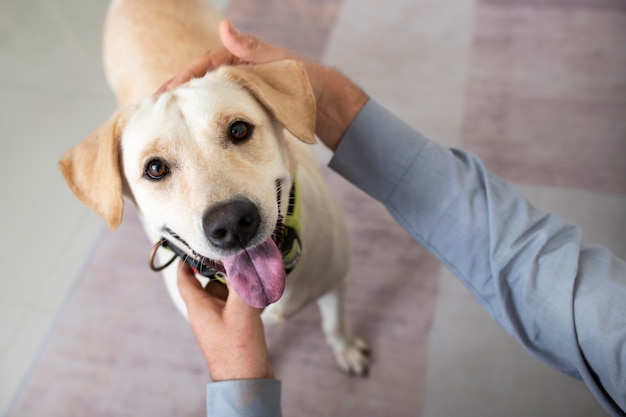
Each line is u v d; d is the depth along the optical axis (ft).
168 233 3.58
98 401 5.89
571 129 7.00
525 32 7.94
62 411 5.87
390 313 6.07
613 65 7.45
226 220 3.04
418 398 5.54
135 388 5.91
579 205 6.43
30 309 6.52
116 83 5.84
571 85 7.36
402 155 3.55
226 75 3.60
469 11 8.26
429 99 7.50
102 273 6.64
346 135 3.66
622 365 2.65
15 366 6.18
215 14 6.43
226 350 3.03
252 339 3.05
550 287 3.00
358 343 5.82
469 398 5.48
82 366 6.10
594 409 5.25
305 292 4.50
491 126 7.16
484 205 3.39
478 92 7.48
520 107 7.27
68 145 7.75
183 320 6.23
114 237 6.86
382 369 5.75
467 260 3.45
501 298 3.24
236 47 3.72
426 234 3.59
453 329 5.86
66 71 8.57
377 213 6.68
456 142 7.11
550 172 6.72
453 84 7.59
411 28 8.19
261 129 3.51
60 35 9.09
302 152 4.81
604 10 7.97
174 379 5.91
